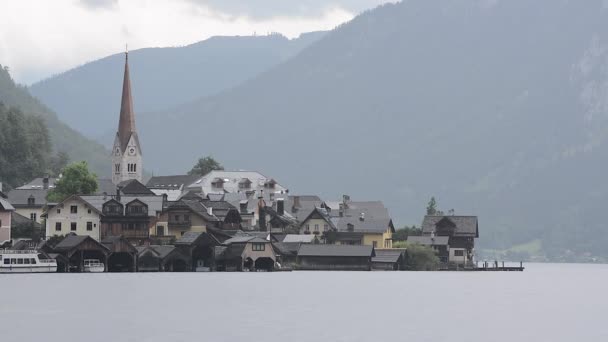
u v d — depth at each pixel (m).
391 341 198.62
